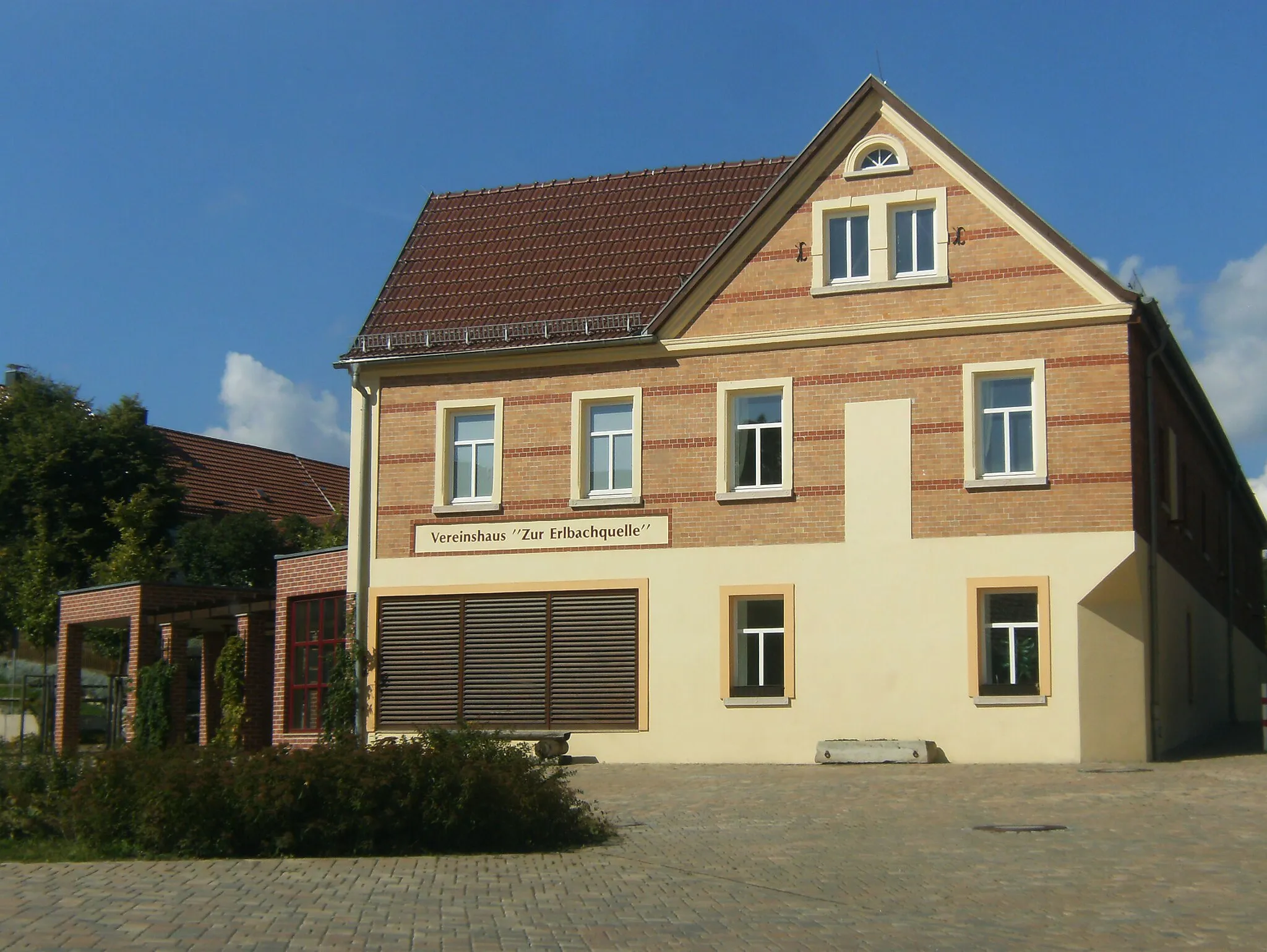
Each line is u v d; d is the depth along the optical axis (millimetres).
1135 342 25828
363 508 29656
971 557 25562
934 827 16359
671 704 27109
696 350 27703
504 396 29078
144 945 10047
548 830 15414
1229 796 18500
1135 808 17516
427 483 29375
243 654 34094
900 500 26094
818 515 26609
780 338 27094
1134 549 24594
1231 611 38562
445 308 31031
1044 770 22984
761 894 12188
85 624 38000
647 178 33625
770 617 27000
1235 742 29906
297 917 11094
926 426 26109
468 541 28891
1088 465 25047
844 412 26641
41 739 33312
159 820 14938
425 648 28906
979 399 26031
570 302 30125
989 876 12977
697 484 27484
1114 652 24734
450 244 33250
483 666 28453
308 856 14719
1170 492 28328
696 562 27297
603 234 32094
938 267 26250
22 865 14297
